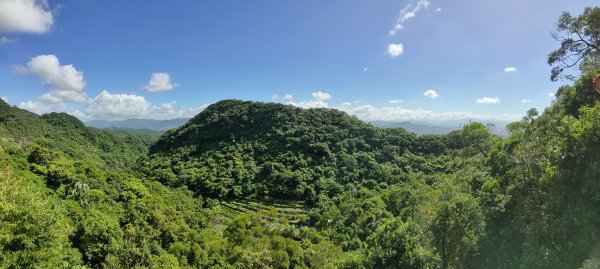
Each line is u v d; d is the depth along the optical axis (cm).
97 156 12888
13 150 5850
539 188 1784
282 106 12325
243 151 10800
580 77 2094
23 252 2211
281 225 6444
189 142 12225
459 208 1808
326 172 9294
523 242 1678
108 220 4250
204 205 8500
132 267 3594
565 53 2306
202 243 5188
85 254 3500
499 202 2041
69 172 5781
